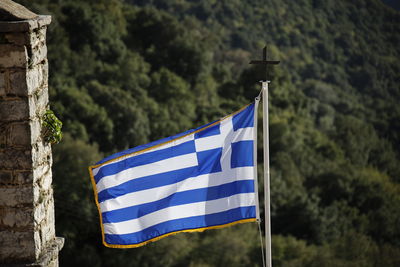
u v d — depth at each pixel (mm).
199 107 92312
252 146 15508
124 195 14859
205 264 62969
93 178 14797
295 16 138750
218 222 15289
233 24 131625
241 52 122812
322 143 99562
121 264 61438
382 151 109438
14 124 11602
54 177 60219
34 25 11414
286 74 107750
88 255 60531
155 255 61406
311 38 134750
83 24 91000
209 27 128750
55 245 12789
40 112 12242
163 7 131500
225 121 15477
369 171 99750
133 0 126375
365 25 143000
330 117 113188
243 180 15430
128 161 14938
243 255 65000
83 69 85000
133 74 89438
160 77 93312
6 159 11695
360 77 131250
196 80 101438
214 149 15367
